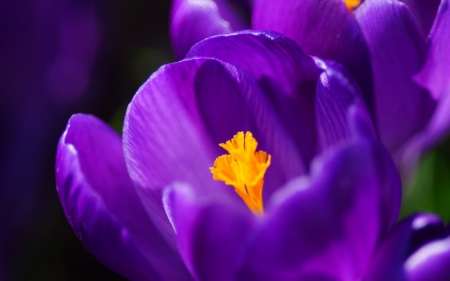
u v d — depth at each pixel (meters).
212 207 0.20
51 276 0.27
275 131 0.23
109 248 0.22
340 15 0.23
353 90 0.21
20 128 0.28
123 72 0.30
